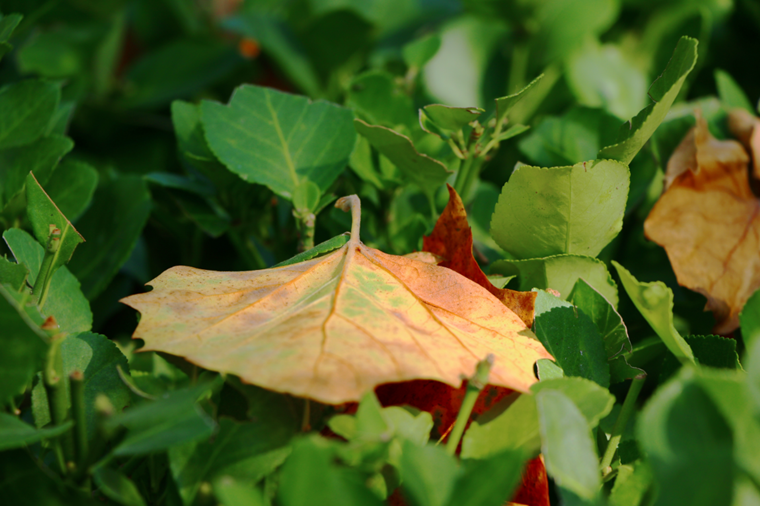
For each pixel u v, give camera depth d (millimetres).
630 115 916
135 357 761
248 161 766
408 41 1105
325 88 1111
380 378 660
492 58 1011
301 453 631
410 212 804
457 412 688
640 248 805
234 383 673
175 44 1189
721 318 735
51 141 760
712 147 768
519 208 721
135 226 776
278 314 688
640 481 670
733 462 633
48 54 1033
